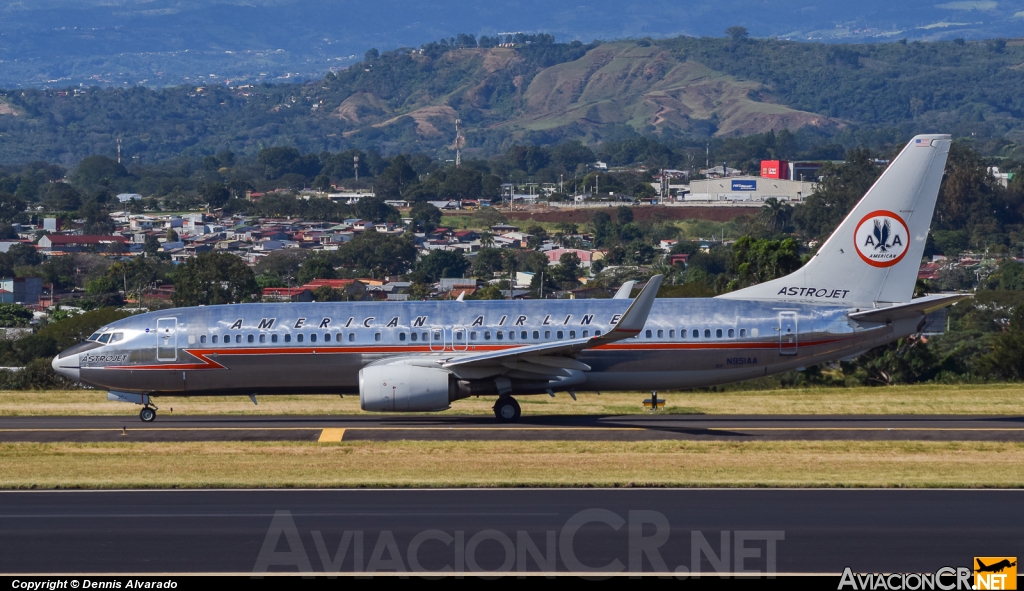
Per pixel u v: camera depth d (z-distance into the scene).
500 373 159.62
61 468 125.06
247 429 152.62
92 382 165.12
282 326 165.38
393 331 164.12
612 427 155.38
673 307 165.62
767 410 181.25
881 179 166.00
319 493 111.69
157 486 114.75
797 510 104.94
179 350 164.50
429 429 152.25
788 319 163.88
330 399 199.50
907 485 114.62
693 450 135.50
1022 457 131.62
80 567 88.38
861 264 166.62
